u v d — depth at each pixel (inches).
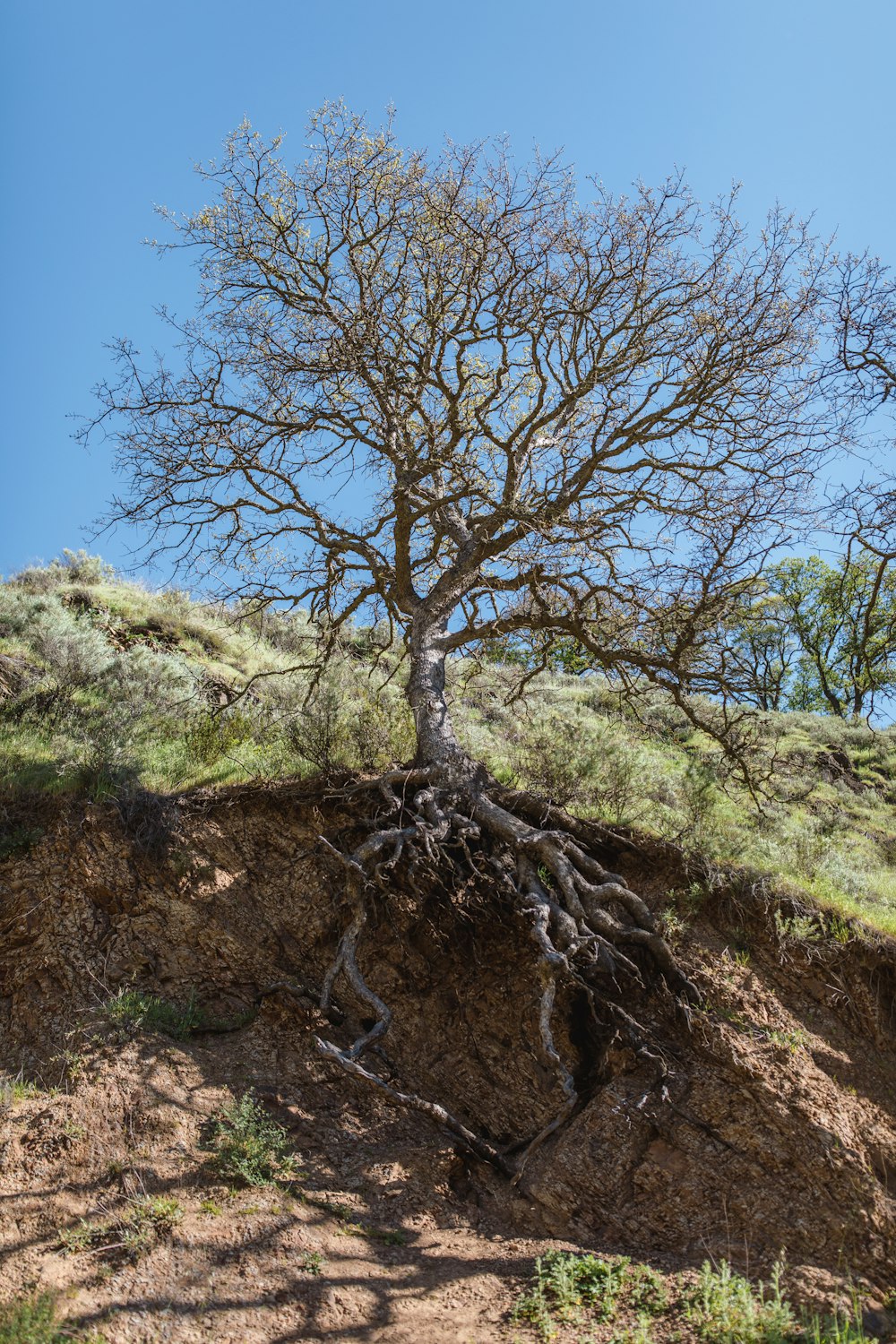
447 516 447.5
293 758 412.2
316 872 359.9
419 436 447.5
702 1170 264.5
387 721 427.2
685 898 343.0
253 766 409.1
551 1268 232.7
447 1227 260.1
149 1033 296.5
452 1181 279.0
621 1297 224.2
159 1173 252.1
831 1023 311.6
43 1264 223.8
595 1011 312.7
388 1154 281.3
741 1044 293.3
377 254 444.5
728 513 368.5
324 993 301.6
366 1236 247.1
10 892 340.2
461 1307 223.5
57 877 341.4
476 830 345.4
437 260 431.8
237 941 335.9
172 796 375.9
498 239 400.8
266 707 483.5
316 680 443.8
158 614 697.6
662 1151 272.4
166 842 353.7
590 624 408.2
